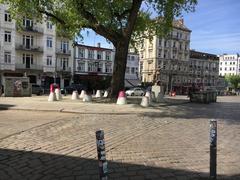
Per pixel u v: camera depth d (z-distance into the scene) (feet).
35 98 80.69
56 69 200.03
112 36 71.20
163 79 282.15
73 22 72.38
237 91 365.61
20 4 69.05
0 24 172.65
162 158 22.35
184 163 21.27
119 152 23.71
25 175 18.20
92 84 216.74
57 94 74.90
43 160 21.18
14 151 23.44
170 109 59.98
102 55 229.25
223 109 68.54
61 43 202.90
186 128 36.65
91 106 57.36
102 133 12.32
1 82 173.37
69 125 36.45
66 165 20.13
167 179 17.90
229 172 19.65
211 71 341.82
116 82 73.41
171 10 77.20
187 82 307.78
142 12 94.12
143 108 57.67
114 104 62.64
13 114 47.60
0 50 173.37
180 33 298.35
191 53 320.09
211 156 17.58
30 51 186.29
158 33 94.89
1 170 19.02
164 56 285.43
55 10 76.95
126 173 18.75
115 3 73.26
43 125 35.78
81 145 25.82
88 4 68.23
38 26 188.75
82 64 216.74
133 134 31.48
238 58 502.38
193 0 79.05
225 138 30.96
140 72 290.15
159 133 32.65
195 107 70.79
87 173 18.61
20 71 181.88
